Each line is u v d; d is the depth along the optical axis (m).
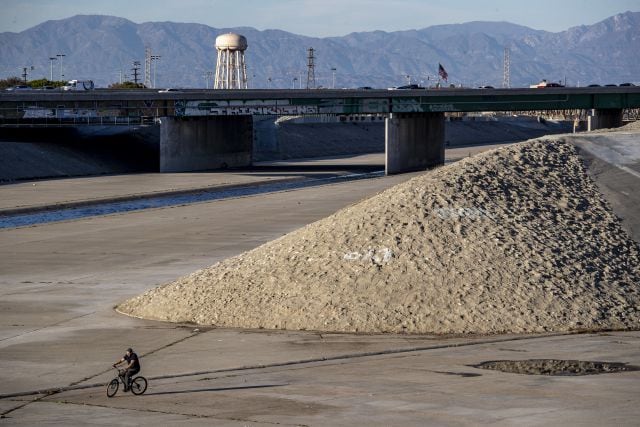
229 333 46.59
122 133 175.75
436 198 58.03
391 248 52.75
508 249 53.16
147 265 66.00
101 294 56.34
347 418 31.73
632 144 72.25
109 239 79.19
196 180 140.00
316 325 47.31
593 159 68.94
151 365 40.59
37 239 80.00
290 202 107.31
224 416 32.47
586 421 30.56
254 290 50.94
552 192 61.94
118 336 46.09
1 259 69.75
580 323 46.97
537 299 48.72
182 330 47.34
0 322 49.38
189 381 37.81
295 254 53.88
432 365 39.53
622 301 49.44
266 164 182.75
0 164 140.38
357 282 50.28
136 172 158.50
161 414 33.03
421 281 49.94
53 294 56.50
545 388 35.06
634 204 61.78
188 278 54.25
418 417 31.56
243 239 77.56
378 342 44.28
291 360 41.00
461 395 34.34
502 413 31.77
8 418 33.12
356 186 127.81
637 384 35.53
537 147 69.31
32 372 39.72
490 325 46.50
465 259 51.84
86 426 31.80
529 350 42.03
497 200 59.12
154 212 99.81
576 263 52.69
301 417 32.03
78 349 43.56
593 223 58.41
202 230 83.75
